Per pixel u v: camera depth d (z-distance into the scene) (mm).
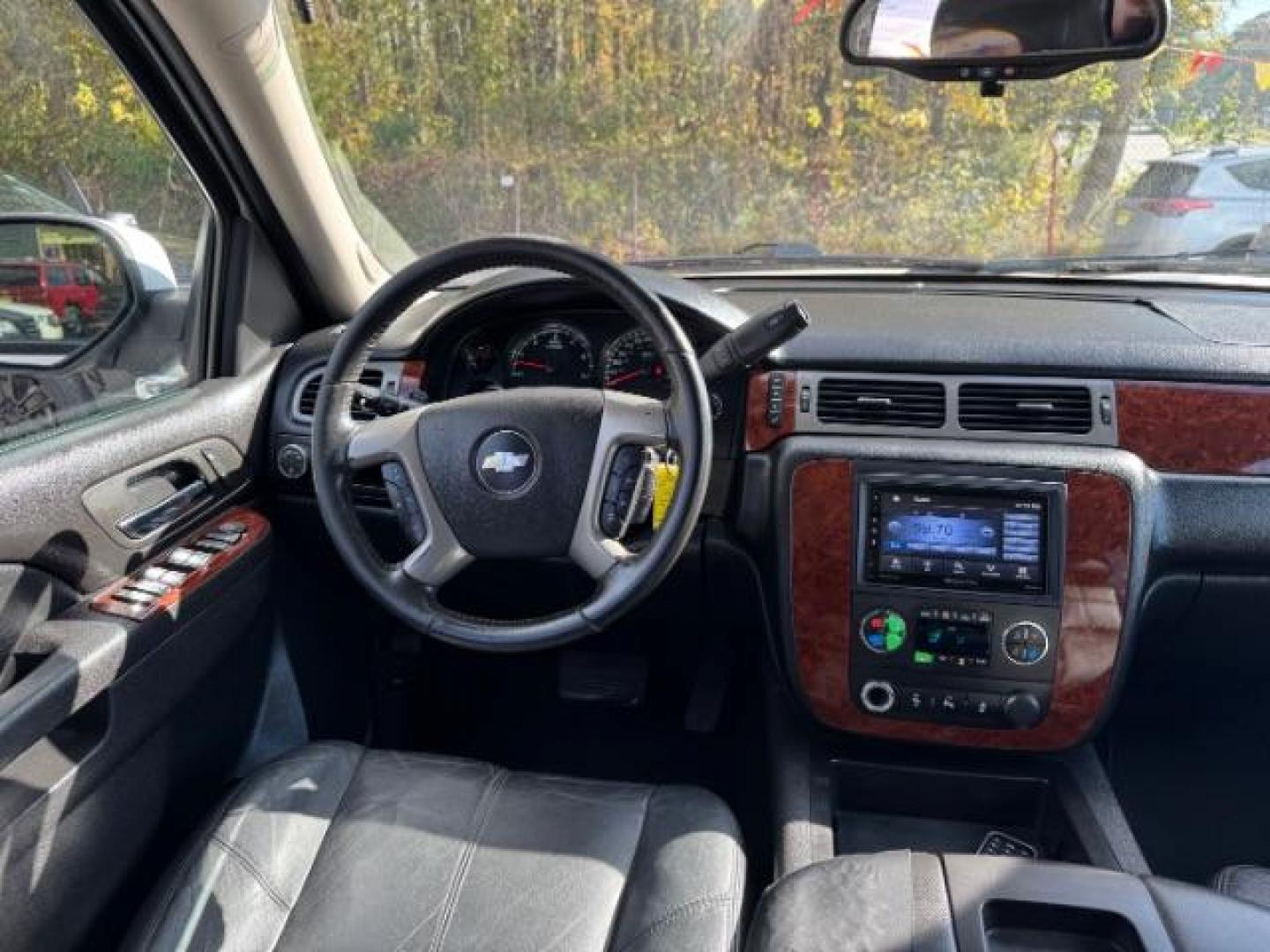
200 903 1200
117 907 1379
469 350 1876
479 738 2320
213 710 1628
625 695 2229
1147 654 1893
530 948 1175
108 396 1606
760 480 1742
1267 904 1289
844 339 1743
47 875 1206
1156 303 1949
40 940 1209
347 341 1351
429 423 1365
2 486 1244
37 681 1192
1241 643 1833
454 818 1362
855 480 1665
